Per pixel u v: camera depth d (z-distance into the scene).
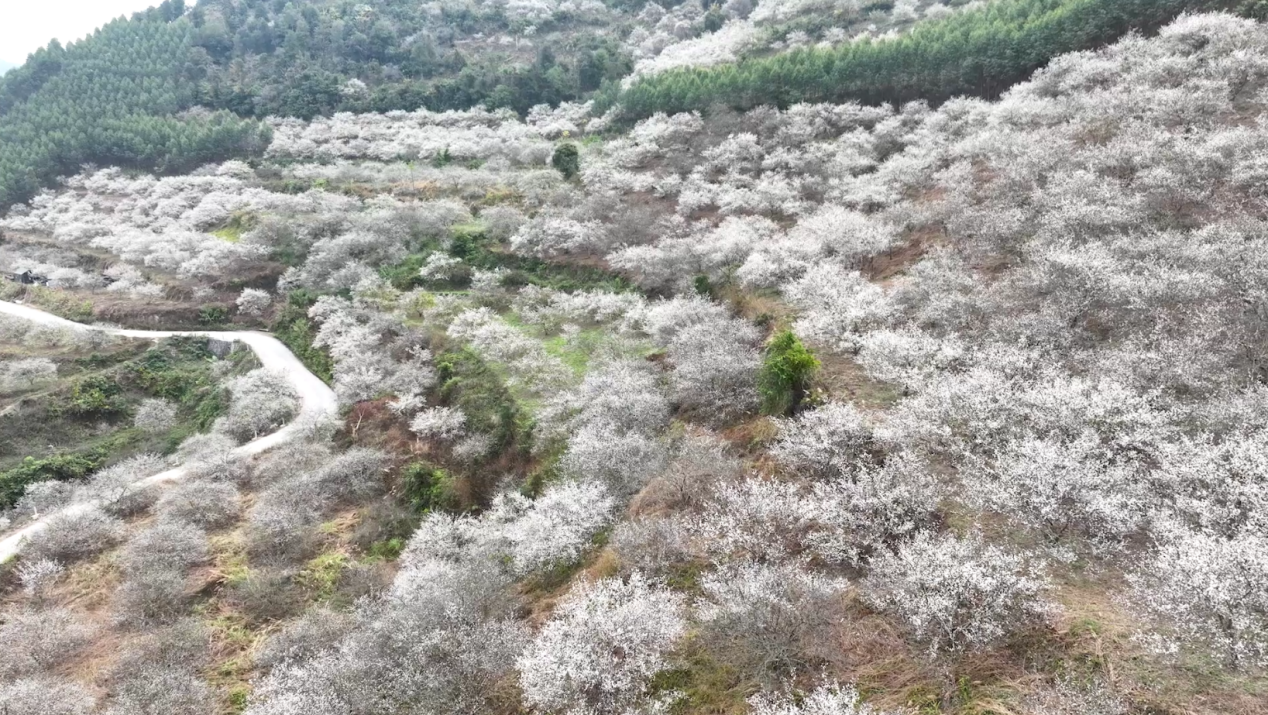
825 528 13.78
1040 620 10.29
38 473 33.91
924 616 10.15
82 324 49.44
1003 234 24.83
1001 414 14.23
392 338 39.22
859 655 11.05
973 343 18.70
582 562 17.06
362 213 54.59
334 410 34.25
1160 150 26.25
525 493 23.20
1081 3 46.56
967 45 50.78
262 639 19.20
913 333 20.23
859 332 22.27
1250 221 20.27
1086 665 9.42
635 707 11.80
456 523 22.73
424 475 27.16
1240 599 8.72
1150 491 11.97
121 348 45.56
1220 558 9.12
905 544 12.57
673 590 14.38
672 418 22.94
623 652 12.87
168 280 53.66
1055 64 42.78
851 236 30.19
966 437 14.88
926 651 10.56
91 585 22.52
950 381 15.93
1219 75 32.66
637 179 52.00
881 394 18.80
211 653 18.59
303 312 46.22
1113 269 18.84
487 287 42.00
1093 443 12.59
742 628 11.59
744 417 20.69
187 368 44.72
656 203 48.59
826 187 40.22
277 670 16.59
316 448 30.23
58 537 24.31
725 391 21.86
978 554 11.25
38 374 41.56
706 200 44.44
